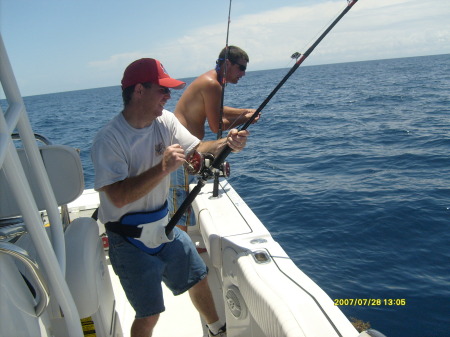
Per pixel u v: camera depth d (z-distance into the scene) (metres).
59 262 0.96
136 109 1.54
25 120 0.90
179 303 2.31
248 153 8.90
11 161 0.76
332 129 11.63
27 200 0.81
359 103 18.84
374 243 4.02
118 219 1.63
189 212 2.46
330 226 4.45
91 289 1.36
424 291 3.17
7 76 0.84
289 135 11.18
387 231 4.23
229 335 1.83
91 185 6.49
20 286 0.92
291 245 4.11
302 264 3.71
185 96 2.59
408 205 4.80
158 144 1.65
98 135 1.53
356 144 9.02
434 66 61.72
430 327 2.77
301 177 6.60
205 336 2.05
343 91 27.45
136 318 1.69
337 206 4.98
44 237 0.86
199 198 2.33
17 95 0.86
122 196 1.48
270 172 7.05
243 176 6.86
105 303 1.54
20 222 1.16
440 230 4.16
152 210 1.64
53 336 1.20
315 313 1.22
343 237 4.19
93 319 1.43
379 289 3.25
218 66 2.52
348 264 3.67
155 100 1.52
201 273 1.81
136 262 1.63
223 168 1.75
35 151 0.94
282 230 4.48
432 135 9.12
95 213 1.94
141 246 1.63
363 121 12.87
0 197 1.25
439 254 3.72
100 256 1.58
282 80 1.69
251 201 5.51
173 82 1.51
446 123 10.84
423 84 27.95
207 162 1.64
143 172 1.47
